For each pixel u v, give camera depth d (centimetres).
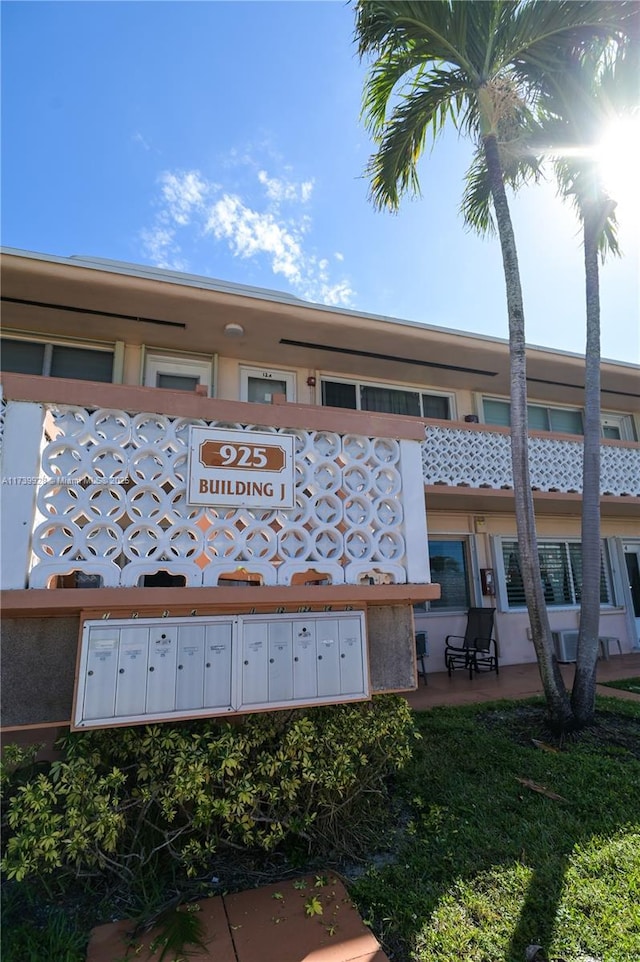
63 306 726
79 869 285
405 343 887
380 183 730
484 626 939
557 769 455
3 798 308
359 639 354
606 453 1059
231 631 321
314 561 357
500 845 332
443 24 606
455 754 495
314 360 937
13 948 246
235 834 329
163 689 299
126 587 305
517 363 622
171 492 333
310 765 329
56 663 294
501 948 245
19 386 306
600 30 623
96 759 296
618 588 1199
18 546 290
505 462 930
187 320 775
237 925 264
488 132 649
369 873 308
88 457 318
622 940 246
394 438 402
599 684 825
